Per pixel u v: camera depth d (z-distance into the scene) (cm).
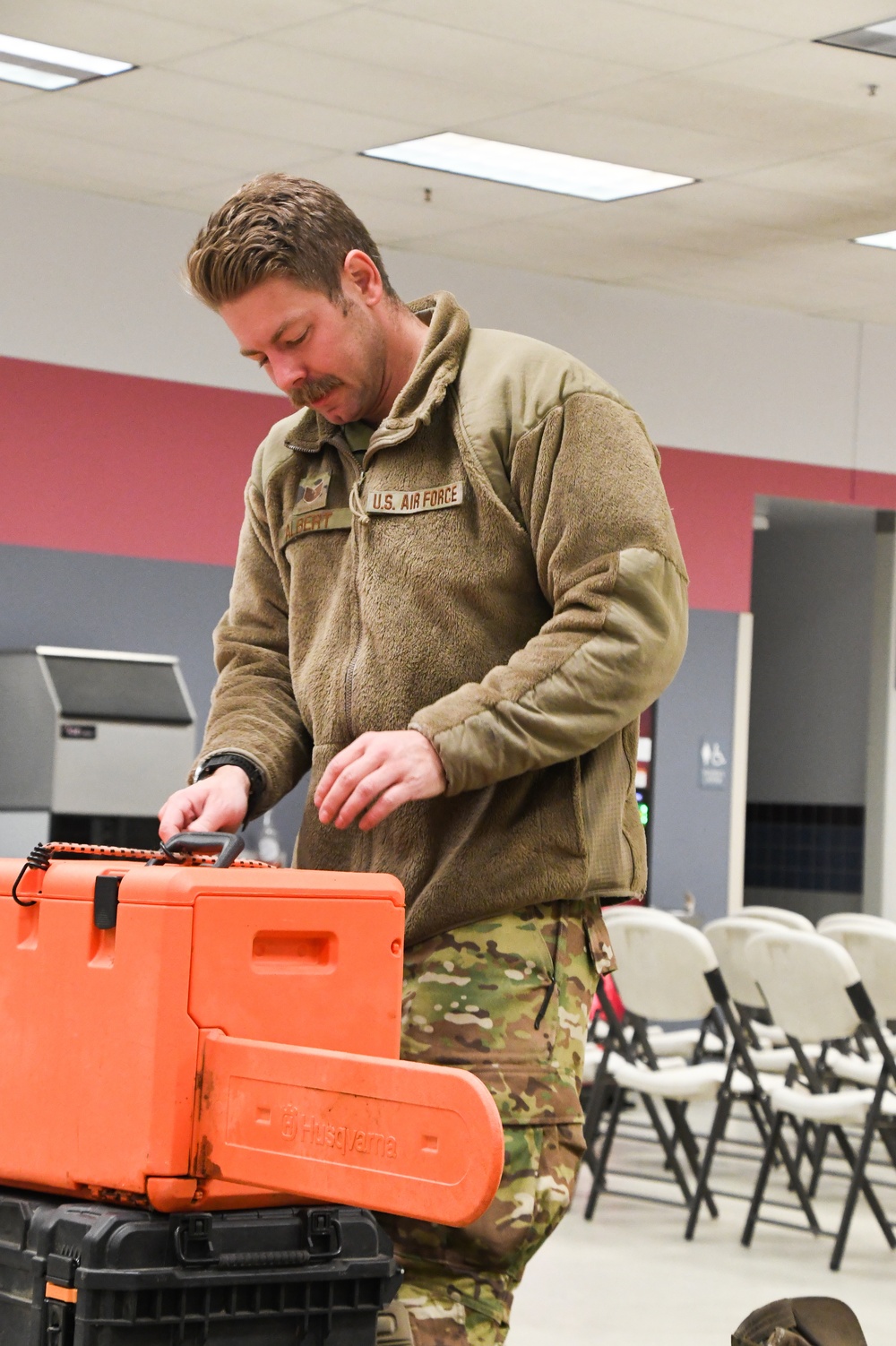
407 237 850
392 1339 158
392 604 190
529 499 186
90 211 790
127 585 794
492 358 192
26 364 775
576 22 595
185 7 590
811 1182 629
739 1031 565
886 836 1068
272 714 206
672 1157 595
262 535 214
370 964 149
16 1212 143
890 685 1075
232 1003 140
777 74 637
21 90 673
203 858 161
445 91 662
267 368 187
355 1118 123
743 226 816
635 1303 463
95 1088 141
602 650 174
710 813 941
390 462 192
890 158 720
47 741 692
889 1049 530
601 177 758
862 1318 449
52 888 148
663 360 933
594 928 193
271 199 180
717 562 942
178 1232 133
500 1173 112
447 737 169
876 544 1083
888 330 988
